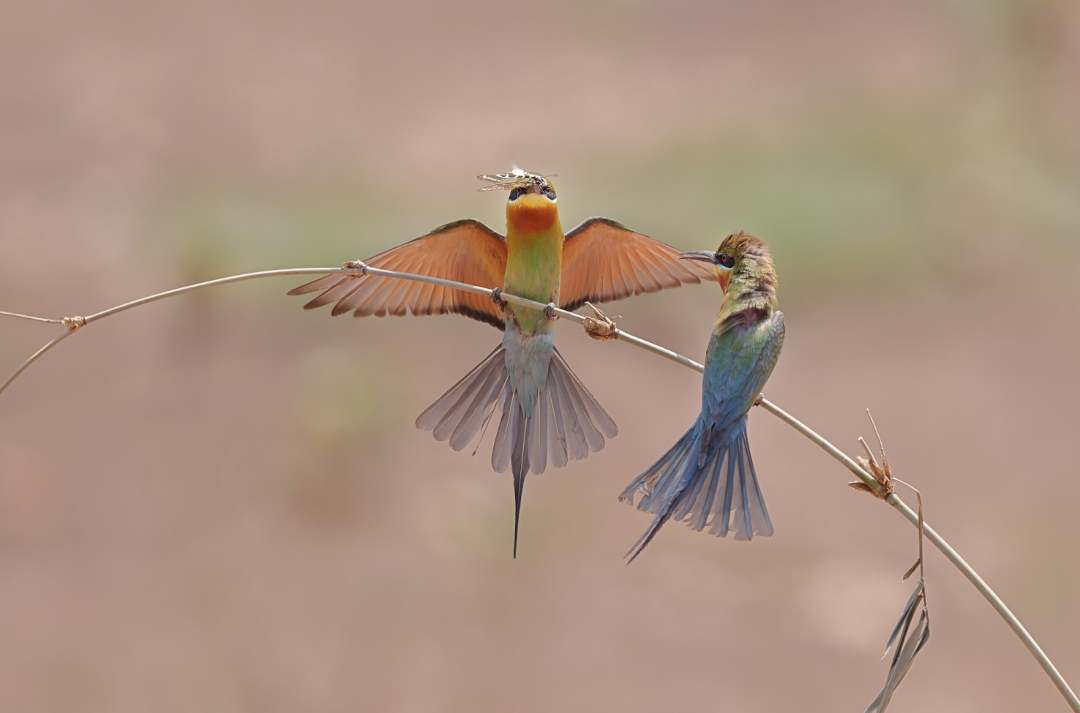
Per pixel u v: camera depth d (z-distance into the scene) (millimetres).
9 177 22453
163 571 12078
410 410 14367
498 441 6527
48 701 10172
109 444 14352
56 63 28703
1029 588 11688
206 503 13195
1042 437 14297
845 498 13359
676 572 12133
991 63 22250
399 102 26359
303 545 12508
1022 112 20891
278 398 15031
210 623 11250
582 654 11008
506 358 6605
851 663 10883
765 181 19734
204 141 24344
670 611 11570
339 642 11047
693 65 26906
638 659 10953
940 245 18266
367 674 10688
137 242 19484
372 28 31031
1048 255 18062
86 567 12141
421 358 15797
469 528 12352
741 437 5609
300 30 31172
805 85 24391
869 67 24594
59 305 17625
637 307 16672
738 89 24953
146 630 11203
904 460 14031
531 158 22531
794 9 28891
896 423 14781
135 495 13375
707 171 20609
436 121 25172
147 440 14430
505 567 12047
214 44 30156
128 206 21000
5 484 13445
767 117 22812
